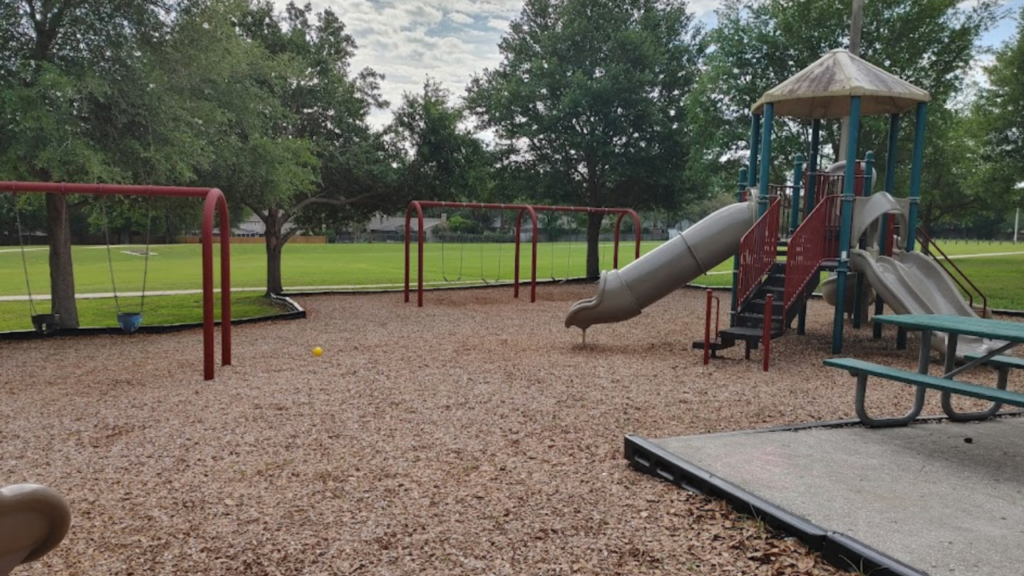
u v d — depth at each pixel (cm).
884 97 941
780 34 1623
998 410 487
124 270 2764
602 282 873
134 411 555
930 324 425
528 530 306
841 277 809
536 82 2006
